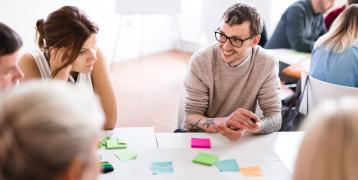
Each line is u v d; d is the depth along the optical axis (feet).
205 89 6.02
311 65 7.93
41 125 1.78
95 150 2.05
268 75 5.93
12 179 1.81
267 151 4.87
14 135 1.79
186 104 6.06
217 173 4.32
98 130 2.02
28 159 1.79
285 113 7.38
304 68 8.68
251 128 5.18
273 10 14.40
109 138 5.09
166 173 4.27
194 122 5.65
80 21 5.06
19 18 12.80
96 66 6.04
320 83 6.73
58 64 5.23
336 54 7.30
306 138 2.03
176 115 11.68
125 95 13.07
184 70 15.79
